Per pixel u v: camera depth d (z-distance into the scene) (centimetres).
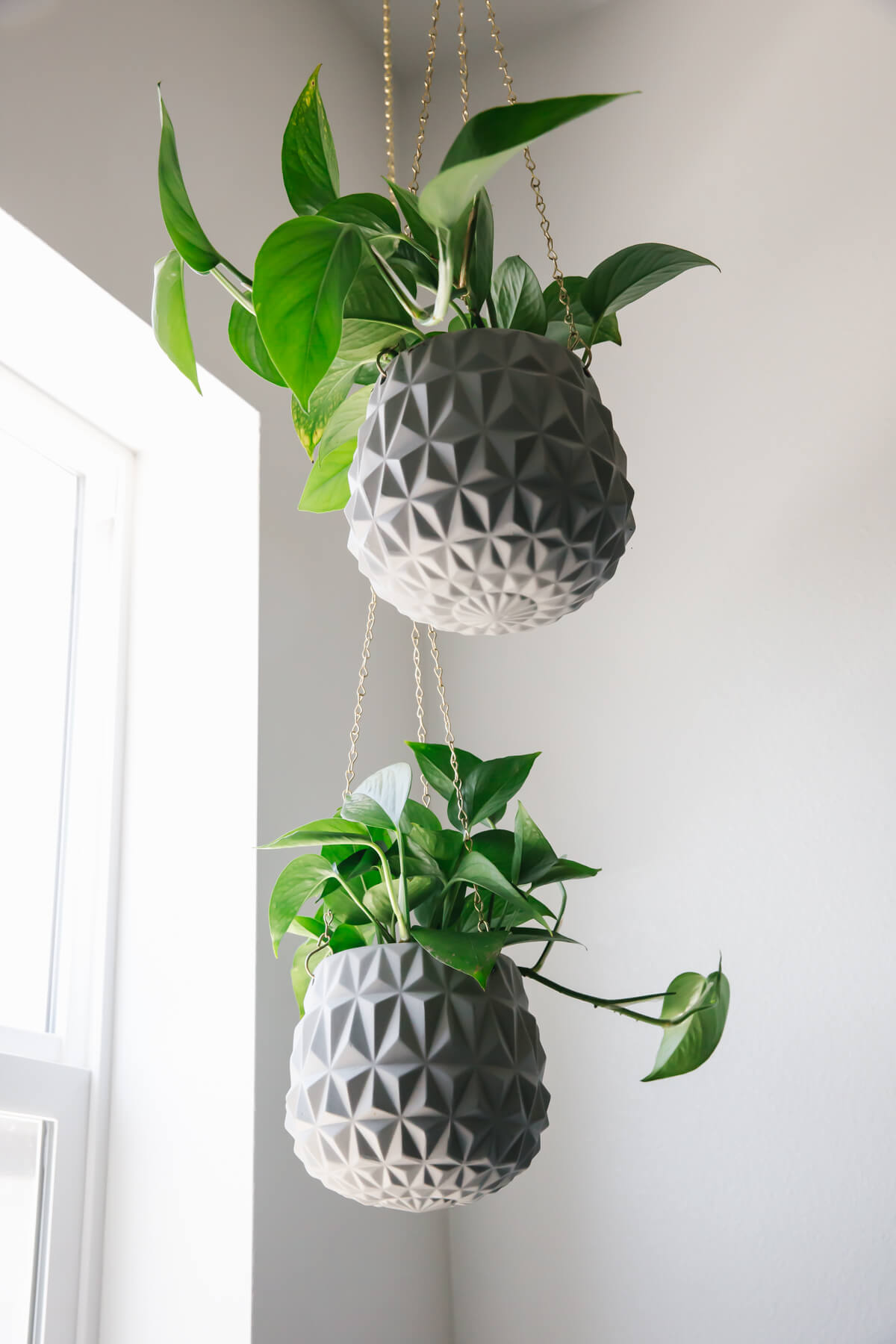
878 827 163
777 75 206
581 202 216
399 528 81
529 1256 167
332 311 76
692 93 213
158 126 162
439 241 79
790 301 192
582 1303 162
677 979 104
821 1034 158
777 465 186
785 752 172
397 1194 87
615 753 184
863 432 181
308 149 88
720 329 196
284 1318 137
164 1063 148
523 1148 89
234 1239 135
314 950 104
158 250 155
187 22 175
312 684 171
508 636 201
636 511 194
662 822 177
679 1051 101
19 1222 137
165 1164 143
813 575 178
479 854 93
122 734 165
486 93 235
